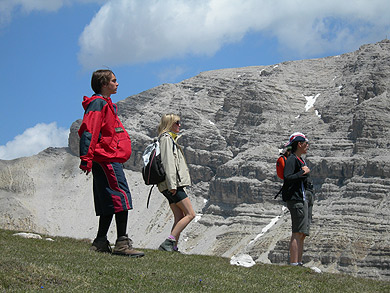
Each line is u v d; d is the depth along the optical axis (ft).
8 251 65.77
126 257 70.79
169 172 79.15
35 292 51.34
